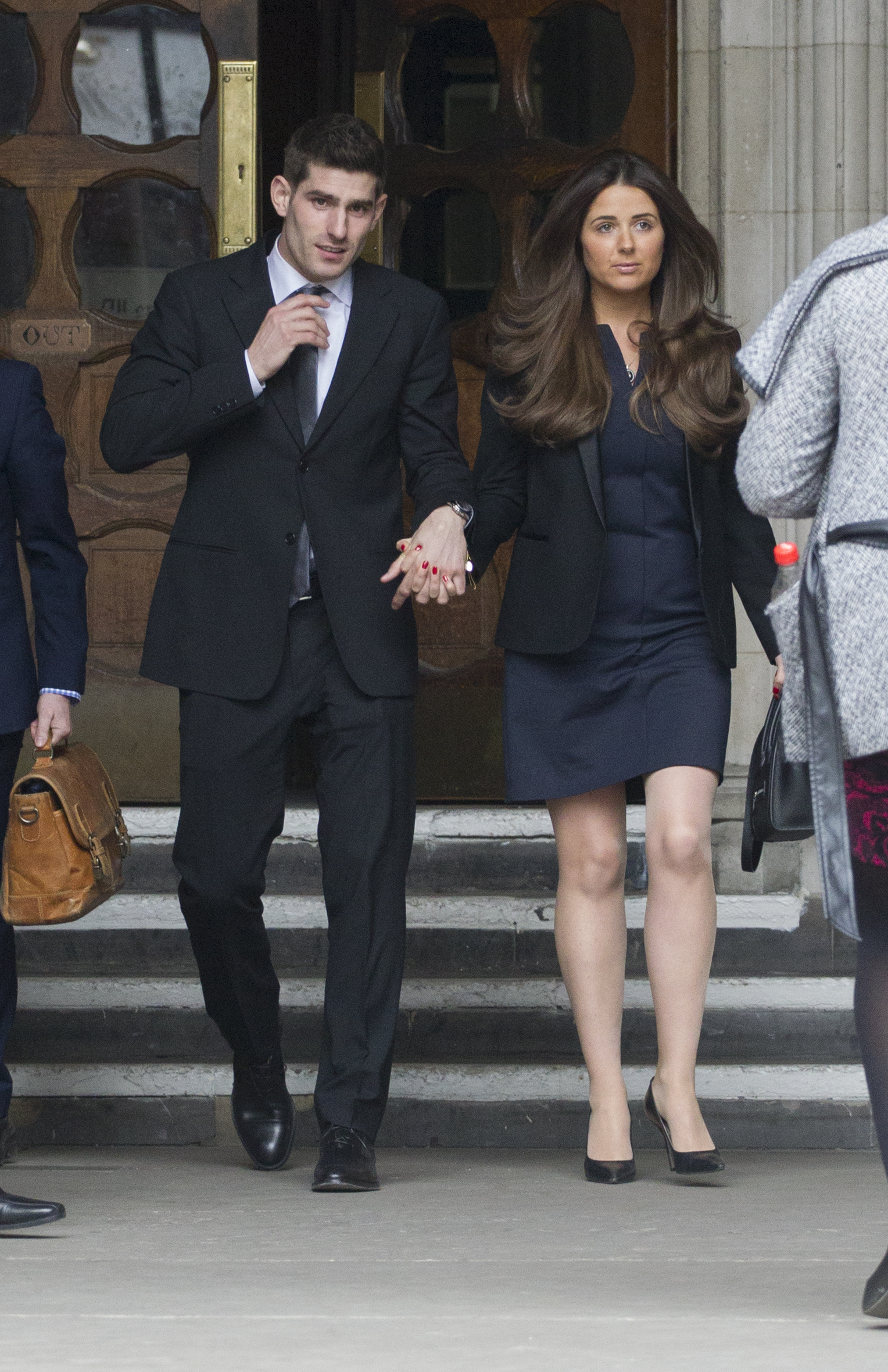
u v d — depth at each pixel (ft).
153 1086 59.16
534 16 78.48
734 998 62.39
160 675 51.90
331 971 51.70
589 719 52.16
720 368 51.83
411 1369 31.71
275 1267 41.06
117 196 77.56
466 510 51.03
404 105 80.07
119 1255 42.60
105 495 77.05
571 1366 31.83
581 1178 53.01
